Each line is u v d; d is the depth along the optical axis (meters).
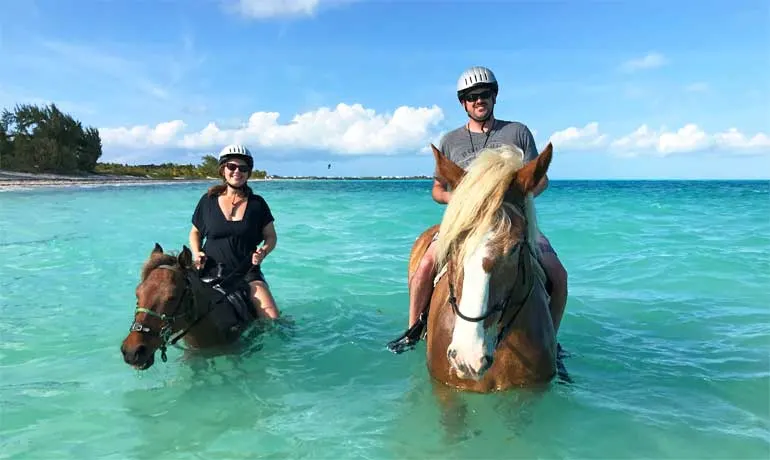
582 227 14.96
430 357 4.48
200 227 6.48
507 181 3.57
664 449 3.65
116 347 5.75
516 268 3.49
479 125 5.25
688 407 4.27
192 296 5.34
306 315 6.98
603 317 6.79
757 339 5.89
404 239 13.52
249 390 4.70
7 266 9.72
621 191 51.22
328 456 3.58
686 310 7.04
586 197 35.50
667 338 6.00
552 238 13.02
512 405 4.15
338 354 5.56
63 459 3.56
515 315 3.96
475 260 3.34
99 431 3.95
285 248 12.07
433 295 4.65
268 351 5.67
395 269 9.80
